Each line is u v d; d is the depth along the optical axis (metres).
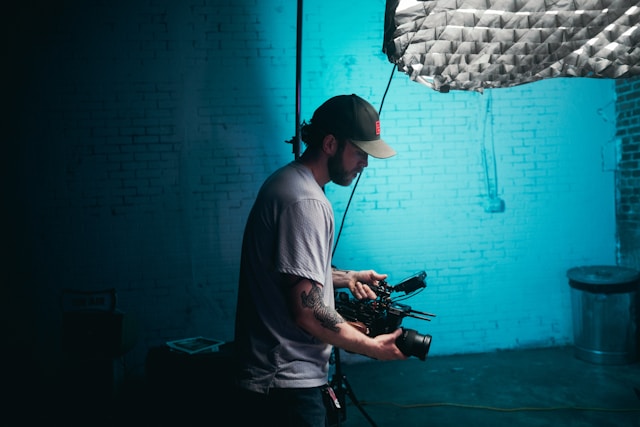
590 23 1.06
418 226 4.36
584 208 4.46
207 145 4.16
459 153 4.36
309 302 1.30
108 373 3.54
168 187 4.14
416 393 3.62
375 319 1.55
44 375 4.05
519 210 4.42
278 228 1.33
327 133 1.41
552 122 4.41
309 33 4.18
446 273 4.40
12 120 3.96
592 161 4.45
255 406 1.37
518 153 4.40
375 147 1.38
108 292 3.67
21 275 4.02
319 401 1.41
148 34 4.07
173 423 3.22
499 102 4.36
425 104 4.31
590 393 3.48
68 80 4.01
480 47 1.15
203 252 4.19
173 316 4.19
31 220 4.02
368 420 2.89
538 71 1.22
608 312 3.93
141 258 4.14
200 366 3.23
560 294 4.49
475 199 4.39
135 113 4.09
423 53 1.18
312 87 4.20
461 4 1.04
